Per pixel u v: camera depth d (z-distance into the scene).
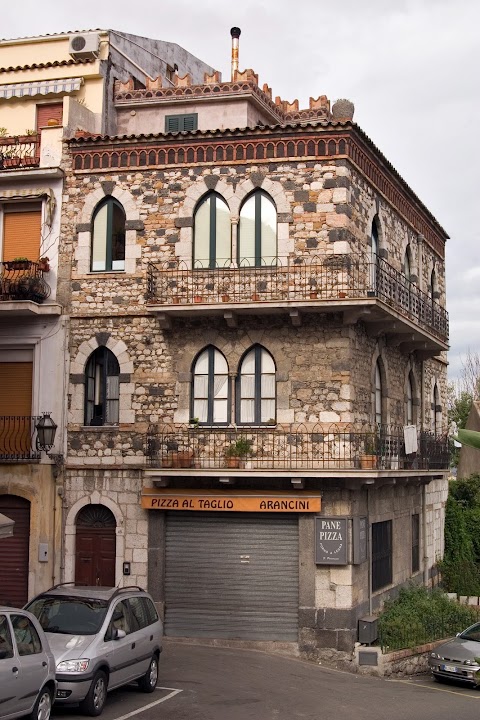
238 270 22.69
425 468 27.31
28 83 26.86
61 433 23.41
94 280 23.62
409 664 22.25
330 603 21.61
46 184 24.17
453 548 34.12
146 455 22.83
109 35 26.80
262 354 22.78
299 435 22.06
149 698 16.53
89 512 23.36
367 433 22.30
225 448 22.41
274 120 29.03
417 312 26.91
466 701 18.78
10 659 12.71
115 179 23.77
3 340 23.97
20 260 23.47
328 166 22.62
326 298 21.47
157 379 23.06
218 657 20.70
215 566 22.48
